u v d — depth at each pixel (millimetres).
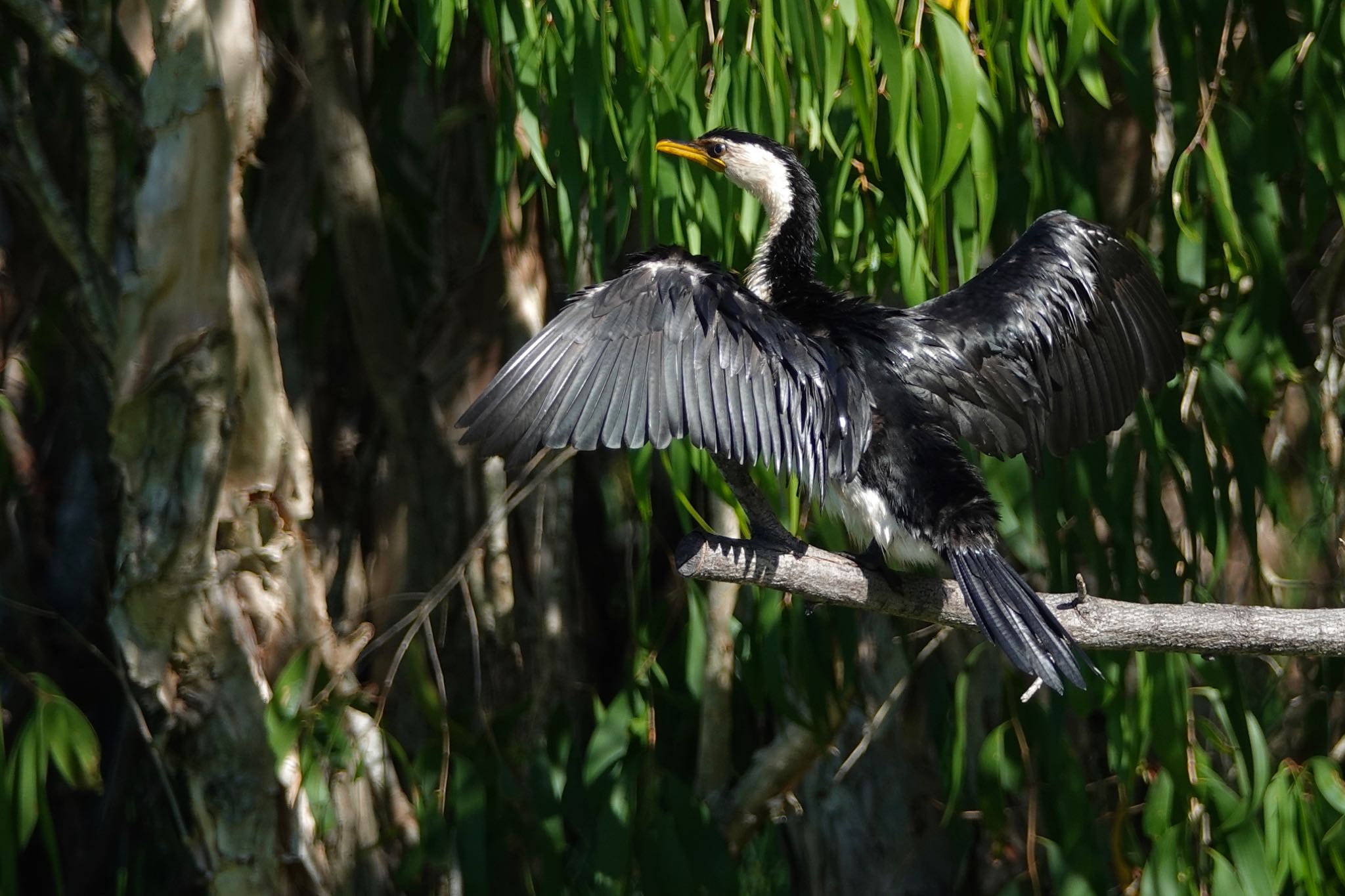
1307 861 10297
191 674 10586
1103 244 7711
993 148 8828
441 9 9234
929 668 11688
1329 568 11586
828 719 10578
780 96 8742
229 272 9805
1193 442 9883
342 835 11250
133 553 10180
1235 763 10984
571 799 11273
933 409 6973
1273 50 10211
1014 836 11578
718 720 11336
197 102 9469
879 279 9742
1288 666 11422
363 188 11062
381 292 11445
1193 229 9992
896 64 8289
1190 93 9578
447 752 10797
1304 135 10016
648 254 6297
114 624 10492
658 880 10812
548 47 9250
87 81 10359
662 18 8898
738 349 6059
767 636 10391
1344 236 10773
